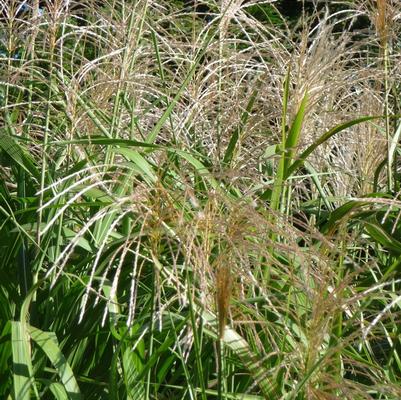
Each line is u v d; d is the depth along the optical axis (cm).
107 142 308
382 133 452
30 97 389
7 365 290
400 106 461
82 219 359
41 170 363
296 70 397
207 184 351
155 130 364
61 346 302
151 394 304
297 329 282
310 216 409
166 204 246
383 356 346
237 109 421
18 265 326
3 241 345
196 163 310
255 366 253
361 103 479
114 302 280
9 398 273
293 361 250
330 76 422
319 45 374
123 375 280
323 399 235
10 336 286
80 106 370
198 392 299
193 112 437
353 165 476
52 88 379
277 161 407
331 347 258
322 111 439
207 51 457
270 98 426
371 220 345
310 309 287
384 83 435
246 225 245
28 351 263
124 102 385
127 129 415
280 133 416
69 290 313
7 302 315
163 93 418
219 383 251
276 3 804
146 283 334
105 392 300
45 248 324
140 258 308
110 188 335
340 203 462
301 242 413
